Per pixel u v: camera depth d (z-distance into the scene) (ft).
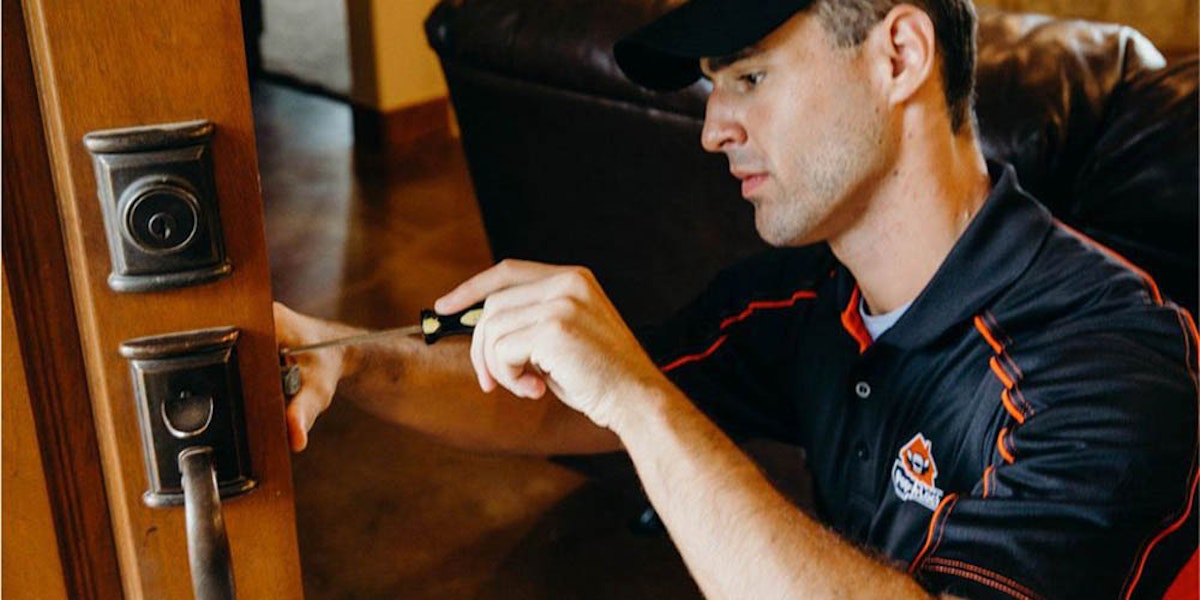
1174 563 3.30
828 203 3.66
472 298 3.19
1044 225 3.64
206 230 2.26
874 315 3.96
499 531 7.78
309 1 18.16
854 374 3.91
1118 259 3.67
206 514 2.35
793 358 4.28
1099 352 3.36
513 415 4.02
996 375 3.54
